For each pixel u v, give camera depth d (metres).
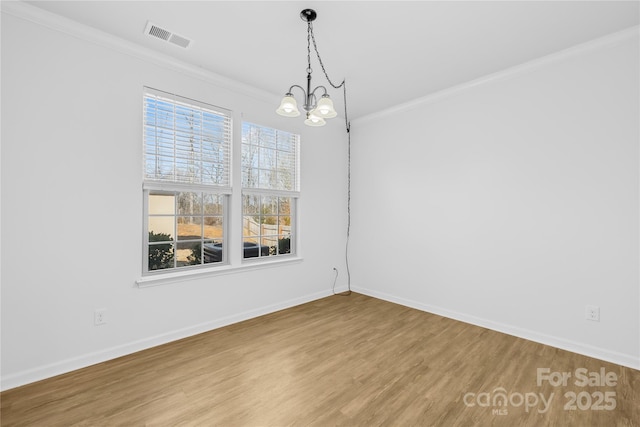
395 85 3.31
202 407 1.79
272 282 3.57
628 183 2.31
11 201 2.00
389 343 2.70
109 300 2.40
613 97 2.36
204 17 2.16
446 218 3.44
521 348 2.61
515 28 2.27
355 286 4.48
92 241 2.32
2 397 1.88
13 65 2.01
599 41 2.39
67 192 2.21
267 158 3.60
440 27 2.26
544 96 2.71
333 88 3.40
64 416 1.70
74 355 2.23
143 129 2.62
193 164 2.94
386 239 4.07
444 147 3.45
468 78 3.14
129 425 1.63
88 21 2.21
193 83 2.91
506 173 2.96
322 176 4.18
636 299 2.28
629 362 2.29
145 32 2.34
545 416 1.73
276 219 3.76
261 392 1.95
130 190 2.51
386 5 2.02
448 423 1.66
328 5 2.02
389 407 1.80
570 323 2.57
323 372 2.20
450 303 3.40
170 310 2.73
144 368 2.24
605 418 1.71
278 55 2.70
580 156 2.52
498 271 3.02
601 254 2.43
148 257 2.70
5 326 1.98
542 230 2.73
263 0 1.98
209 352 2.51
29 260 2.06
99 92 2.36
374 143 4.22
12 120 2.00
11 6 1.97
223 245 3.22
